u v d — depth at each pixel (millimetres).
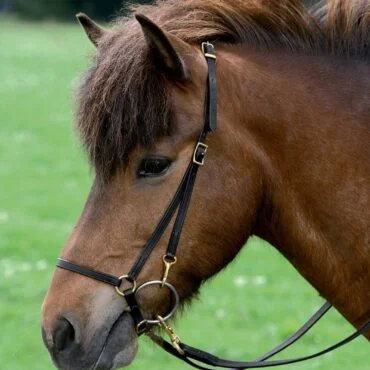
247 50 6008
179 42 5672
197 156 5555
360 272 5902
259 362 5957
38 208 22656
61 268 5598
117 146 5445
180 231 5551
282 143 5828
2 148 31141
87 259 5547
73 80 5949
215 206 5637
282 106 5840
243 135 5754
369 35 6074
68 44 66062
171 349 5984
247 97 5805
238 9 6043
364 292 5930
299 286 16297
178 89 5594
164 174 5527
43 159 29438
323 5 6344
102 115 5461
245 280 16672
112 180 5547
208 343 13078
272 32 6074
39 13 86438
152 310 5652
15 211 22250
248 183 5738
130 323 5605
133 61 5492
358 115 5898
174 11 6016
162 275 5594
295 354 12680
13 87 45469
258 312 14656
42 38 70562
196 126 5570
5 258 17844
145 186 5523
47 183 25828
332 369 12055
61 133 34375
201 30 5914
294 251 5988
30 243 18891
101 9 81125
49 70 52031
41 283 16078
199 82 5648
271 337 13398
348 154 5840
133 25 5715
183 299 5746
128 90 5445
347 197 5840
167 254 5555
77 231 5637
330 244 5898
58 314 5512
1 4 86688
